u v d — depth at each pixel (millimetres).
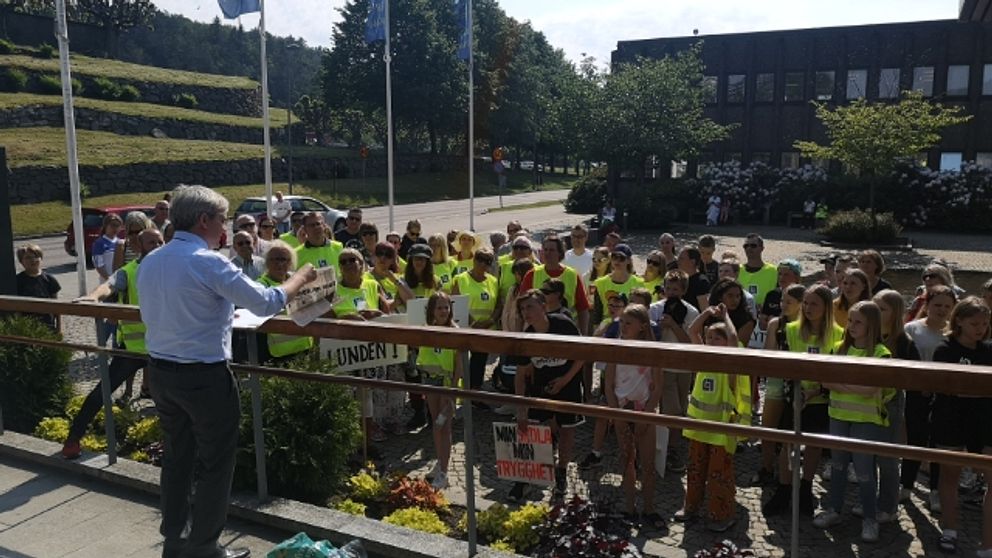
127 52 107875
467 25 24109
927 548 4867
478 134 65312
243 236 7453
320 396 4914
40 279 8578
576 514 4395
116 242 9727
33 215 32688
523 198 54688
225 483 3316
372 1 22297
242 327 3867
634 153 30516
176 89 60562
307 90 126375
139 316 4164
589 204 39625
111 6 71875
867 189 30719
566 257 9391
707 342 5465
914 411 5328
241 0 17656
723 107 35594
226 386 3236
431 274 7793
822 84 34062
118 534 3979
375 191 50625
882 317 5242
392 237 9828
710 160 36031
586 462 6266
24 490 4586
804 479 5348
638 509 5371
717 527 5074
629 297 6578
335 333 3662
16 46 60094
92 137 44438
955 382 2365
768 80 34812
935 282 6422
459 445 6820
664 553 4684
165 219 9789
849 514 5387
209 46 123812
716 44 35312
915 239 27406
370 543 3785
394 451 6656
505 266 8109
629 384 5199
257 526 4121
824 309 5418
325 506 4926
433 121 60031
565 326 5852
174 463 3381
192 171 43812
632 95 30172
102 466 4777
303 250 7609
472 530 3609
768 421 5586
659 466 5809
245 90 66312
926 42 32156
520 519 4414
